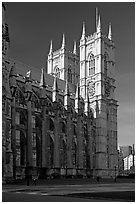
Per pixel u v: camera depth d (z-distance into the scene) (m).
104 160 126.81
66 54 147.50
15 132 80.50
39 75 118.12
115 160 134.62
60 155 101.38
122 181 95.12
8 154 64.62
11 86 80.81
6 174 64.12
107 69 140.38
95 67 136.00
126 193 38.88
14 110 80.75
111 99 138.38
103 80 134.62
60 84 130.25
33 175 84.38
